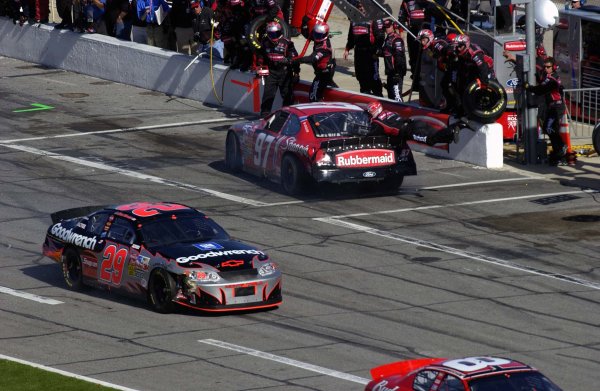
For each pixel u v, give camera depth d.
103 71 144.50
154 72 137.00
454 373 41.72
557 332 61.56
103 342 59.69
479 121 101.44
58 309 66.12
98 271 68.50
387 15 118.12
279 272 65.75
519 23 111.19
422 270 73.31
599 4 133.25
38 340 60.19
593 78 113.81
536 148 101.94
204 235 67.56
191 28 140.12
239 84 125.19
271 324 62.72
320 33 110.94
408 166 90.25
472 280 71.25
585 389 52.31
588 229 82.38
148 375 54.03
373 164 89.19
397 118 90.25
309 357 56.81
